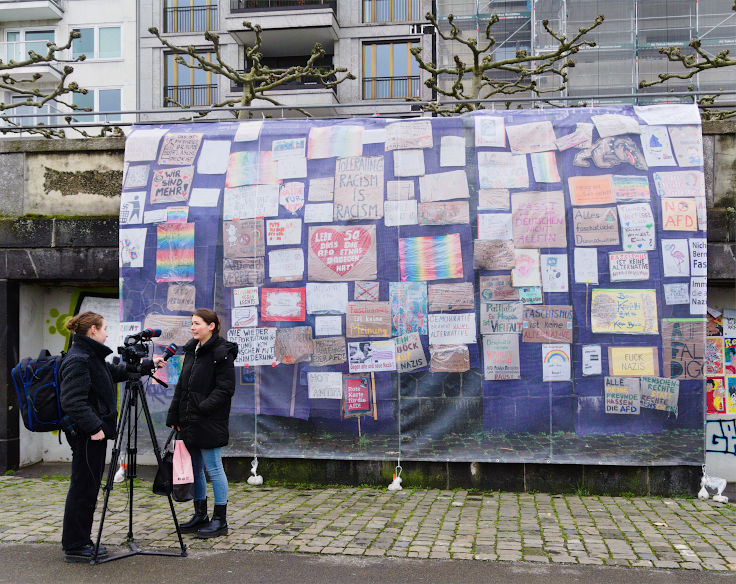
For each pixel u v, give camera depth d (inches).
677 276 269.1
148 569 183.5
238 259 290.4
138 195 299.1
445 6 942.4
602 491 268.4
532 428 270.2
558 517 234.2
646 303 268.8
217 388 210.1
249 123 301.0
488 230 277.4
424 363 277.1
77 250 310.3
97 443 192.7
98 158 316.2
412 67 1049.5
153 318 292.8
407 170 284.8
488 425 272.4
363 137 290.7
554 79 836.6
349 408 280.2
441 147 284.8
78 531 189.9
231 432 287.0
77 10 1130.7
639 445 265.6
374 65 1058.1
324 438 281.3
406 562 188.4
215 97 1087.6
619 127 278.2
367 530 217.5
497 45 919.7
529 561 189.2
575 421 268.5
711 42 828.0
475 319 275.0
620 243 271.7
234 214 292.5
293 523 225.5
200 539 208.4
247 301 288.5
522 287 273.7
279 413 284.4
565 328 271.1
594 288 271.3
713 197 280.5
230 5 1082.7
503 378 272.5
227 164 296.4
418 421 276.7
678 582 174.6
